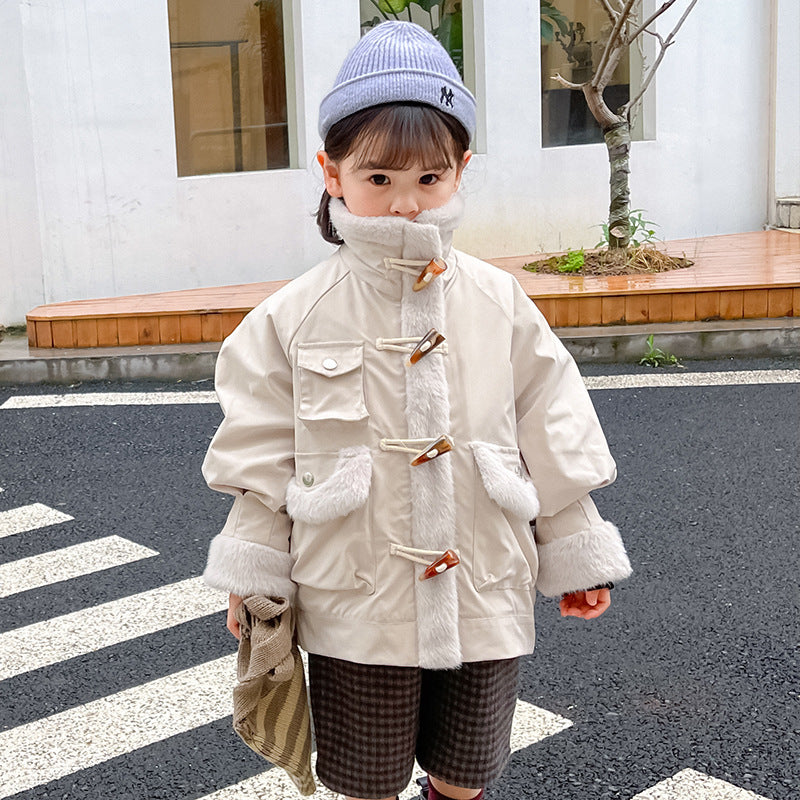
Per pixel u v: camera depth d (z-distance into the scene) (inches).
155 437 236.1
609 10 332.5
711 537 174.7
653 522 181.5
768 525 178.9
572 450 81.4
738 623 145.3
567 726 121.1
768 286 303.9
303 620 81.9
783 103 434.6
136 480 210.2
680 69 414.0
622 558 82.6
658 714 123.4
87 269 330.3
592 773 112.1
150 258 339.0
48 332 297.0
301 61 357.1
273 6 362.3
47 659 139.8
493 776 83.7
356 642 78.7
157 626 148.8
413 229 76.7
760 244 396.5
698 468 206.8
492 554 79.6
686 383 265.4
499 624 79.8
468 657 79.0
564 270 339.3
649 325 299.6
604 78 341.4
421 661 77.8
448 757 83.0
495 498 78.3
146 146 334.0
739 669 133.2
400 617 78.6
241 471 79.3
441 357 78.7
